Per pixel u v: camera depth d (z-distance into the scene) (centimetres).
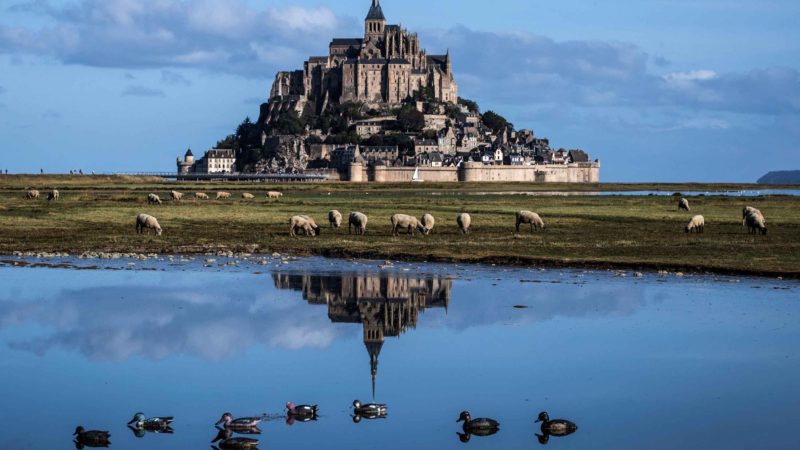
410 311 6862
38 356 5556
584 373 5188
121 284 7975
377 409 4528
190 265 9188
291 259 9700
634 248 10162
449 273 8681
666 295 7462
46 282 8038
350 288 7831
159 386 4969
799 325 6306
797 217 15012
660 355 5572
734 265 8769
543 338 6000
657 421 4428
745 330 6166
